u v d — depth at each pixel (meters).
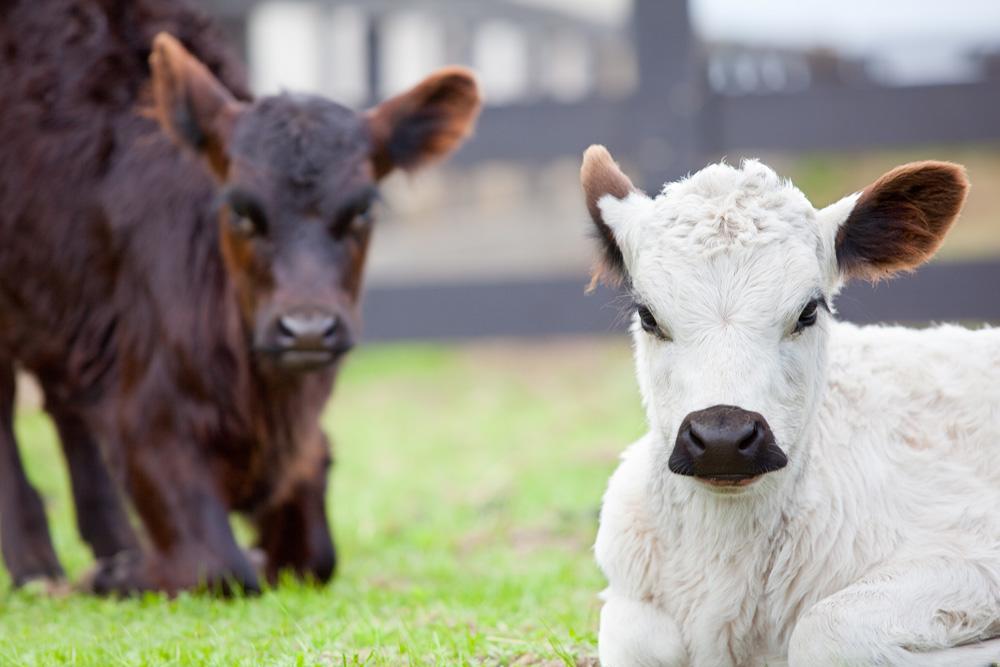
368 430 16.12
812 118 16.75
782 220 5.58
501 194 33.31
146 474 8.57
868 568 5.68
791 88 16.80
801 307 5.48
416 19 29.30
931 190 5.71
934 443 6.00
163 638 6.91
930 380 6.21
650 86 16.95
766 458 5.12
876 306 16.23
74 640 6.89
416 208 30.22
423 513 11.53
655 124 16.95
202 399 8.59
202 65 9.08
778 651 5.77
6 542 9.37
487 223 31.89
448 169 17.38
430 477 13.27
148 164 8.93
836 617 5.29
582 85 36.31
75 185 9.09
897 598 5.34
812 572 5.69
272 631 6.88
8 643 6.93
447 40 30.64
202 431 8.59
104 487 9.94
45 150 9.18
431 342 17.44
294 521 8.91
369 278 18.80
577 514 10.88
